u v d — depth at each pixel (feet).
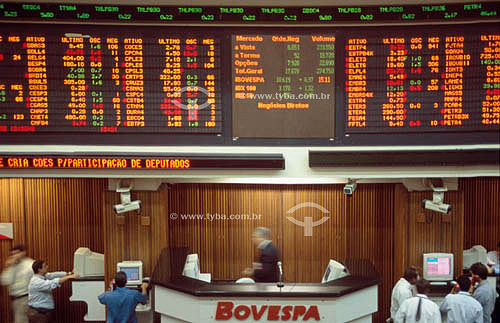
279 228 18.19
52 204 18.33
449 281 15.85
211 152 14.74
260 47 14.53
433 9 14.23
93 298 16.90
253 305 12.82
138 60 14.47
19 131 14.49
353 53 14.57
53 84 14.42
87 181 18.35
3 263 18.40
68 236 18.43
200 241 18.22
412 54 14.51
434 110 14.64
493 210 18.57
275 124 14.73
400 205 16.84
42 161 14.29
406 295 14.23
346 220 18.11
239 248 18.24
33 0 14.01
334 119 14.75
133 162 14.38
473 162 14.47
